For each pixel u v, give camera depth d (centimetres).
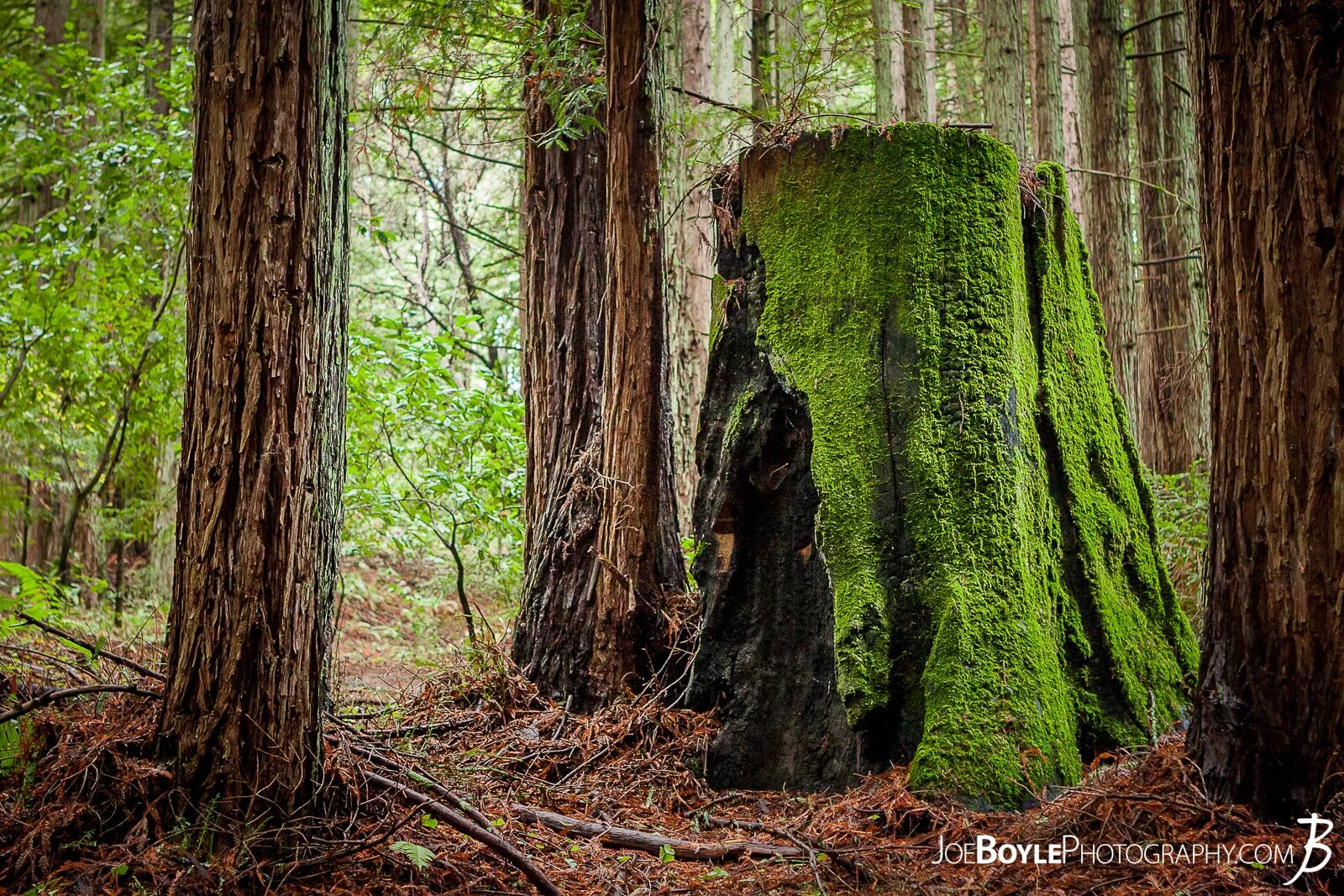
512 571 894
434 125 1020
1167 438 1039
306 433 319
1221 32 332
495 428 823
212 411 312
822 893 304
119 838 304
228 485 311
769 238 475
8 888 285
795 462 463
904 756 409
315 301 322
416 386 805
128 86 993
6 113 896
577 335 564
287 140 314
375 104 606
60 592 751
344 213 342
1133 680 448
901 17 1162
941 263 449
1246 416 327
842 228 459
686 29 896
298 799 314
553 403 567
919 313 443
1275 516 320
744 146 511
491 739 479
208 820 300
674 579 521
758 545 469
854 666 411
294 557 316
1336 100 312
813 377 450
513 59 570
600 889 320
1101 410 505
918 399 436
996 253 455
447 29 555
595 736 473
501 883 315
